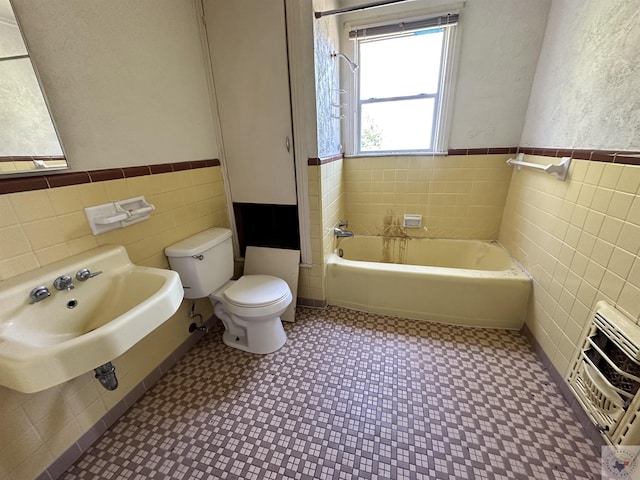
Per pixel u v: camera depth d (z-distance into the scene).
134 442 1.22
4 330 0.83
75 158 1.10
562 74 1.54
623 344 0.96
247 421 1.29
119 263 1.20
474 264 2.35
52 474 1.07
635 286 0.99
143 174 1.37
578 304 1.29
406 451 1.14
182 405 1.38
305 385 1.47
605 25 1.21
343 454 1.14
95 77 1.14
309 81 1.62
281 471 1.09
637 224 0.99
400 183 2.44
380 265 2.01
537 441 1.16
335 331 1.89
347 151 2.47
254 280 1.78
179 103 1.56
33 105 0.95
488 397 1.36
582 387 1.16
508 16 1.82
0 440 0.92
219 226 1.96
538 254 1.67
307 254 2.04
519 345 1.70
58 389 1.08
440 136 2.20
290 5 1.49
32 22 0.93
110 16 1.18
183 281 1.56
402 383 1.46
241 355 1.71
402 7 1.99
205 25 1.64
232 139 1.85
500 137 2.08
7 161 0.91
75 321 1.04
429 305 1.93
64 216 1.07
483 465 1.08
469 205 2.32
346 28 2.15
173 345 1.64
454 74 2.03
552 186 1.56
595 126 1.25
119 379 1.32
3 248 0.91
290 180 1.85
